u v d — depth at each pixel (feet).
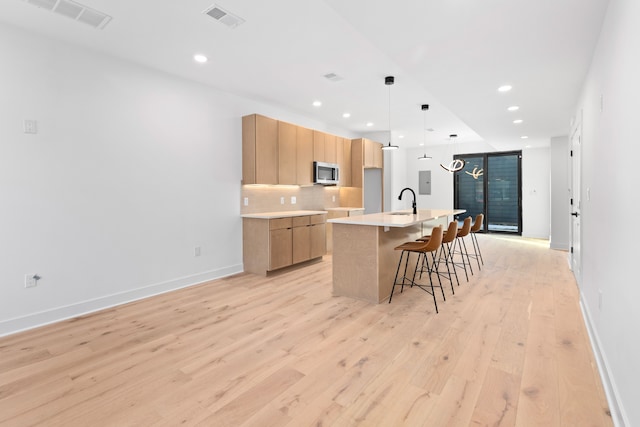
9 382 6.84
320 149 19.44
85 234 10.80
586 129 10.72
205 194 14.40
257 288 13.35
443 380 6.77
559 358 7.61
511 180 29.04
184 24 9.31
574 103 14.35
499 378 6.81
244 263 16.08
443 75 11.06
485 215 30.09
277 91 15.15
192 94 13.82
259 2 8.27
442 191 31.60
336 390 6.46
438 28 8.04
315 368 7.27
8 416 5.80
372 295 11.50
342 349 8.11
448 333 8.96
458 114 16.43
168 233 13.10
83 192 10.74
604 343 7.06
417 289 13.08
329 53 11.21
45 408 6.02
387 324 9.60
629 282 5.31
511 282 13.93
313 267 17.03
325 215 18.45
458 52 9.33
